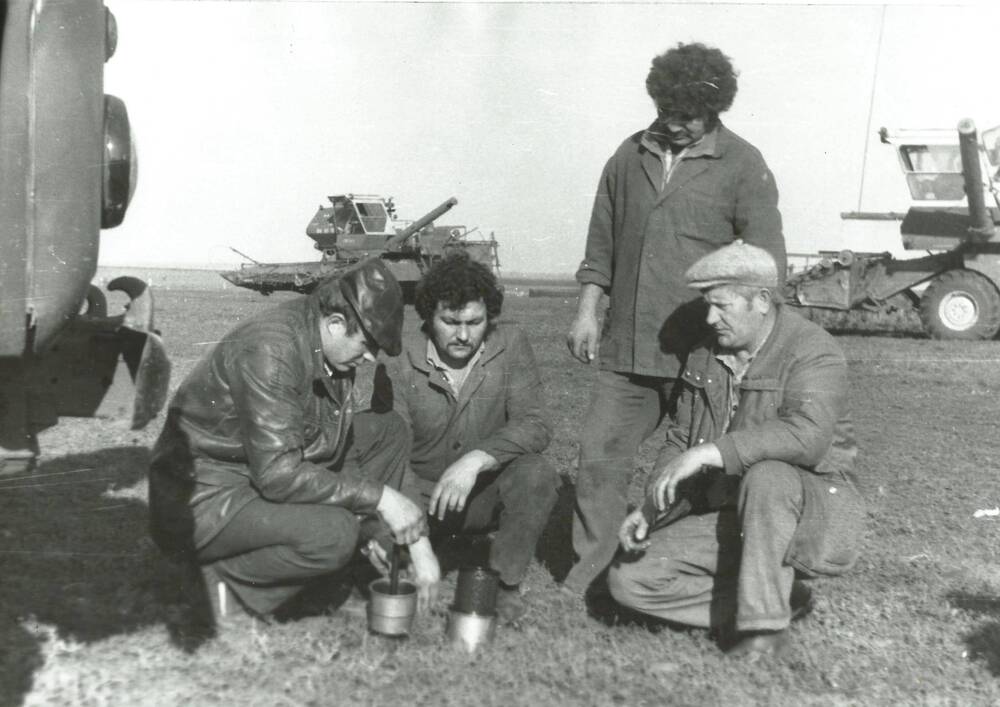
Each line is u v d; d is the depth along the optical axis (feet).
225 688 10.32
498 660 11.17
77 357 9.10
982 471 21.06
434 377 13.47
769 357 11.87
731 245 11.90
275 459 11.16
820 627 12.52
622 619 12.73
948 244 55.52
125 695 10.10
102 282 10.02
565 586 13.30
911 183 58.54
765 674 11.09
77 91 8.87
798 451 11.27
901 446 23.38
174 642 11.31
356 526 11.46
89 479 17.84
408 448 13.46
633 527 11.84
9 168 8.57
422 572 11.79
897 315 59.67
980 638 12.39
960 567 15.06
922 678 11.25
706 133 13.37
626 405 13.83
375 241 74.69
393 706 10.07
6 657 10.74
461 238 74.64
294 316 11.60
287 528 11.16
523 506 12.72
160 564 13.62
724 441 11.30
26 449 9.16
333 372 11.91
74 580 13.01
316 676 10.61
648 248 13.42
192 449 11.63
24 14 8.59
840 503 11.56
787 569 11.27
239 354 11.35
